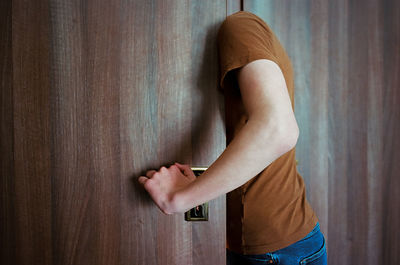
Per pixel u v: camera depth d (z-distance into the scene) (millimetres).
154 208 730
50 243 703
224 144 744
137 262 727
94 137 714
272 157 511
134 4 717
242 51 583
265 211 734
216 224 744
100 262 717
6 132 687
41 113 697
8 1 683
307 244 764
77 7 701
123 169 722
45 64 695
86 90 709
